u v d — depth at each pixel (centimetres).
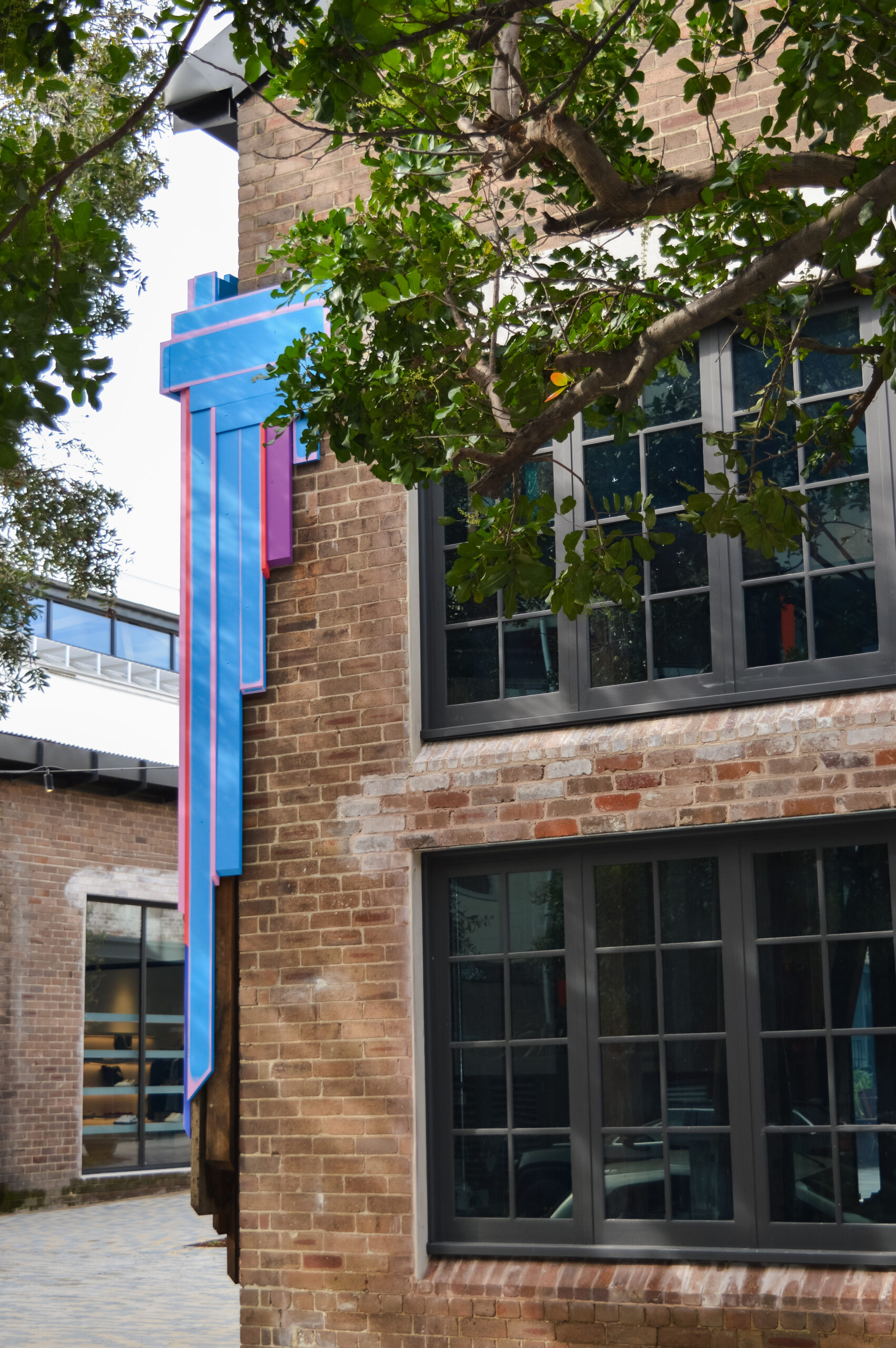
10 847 1819
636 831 680
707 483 704
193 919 788
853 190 438
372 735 756
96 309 1141
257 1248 743
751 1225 643
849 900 648
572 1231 680
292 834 769
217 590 807
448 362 513
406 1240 703
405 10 426
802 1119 643
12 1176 1758
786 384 693
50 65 411
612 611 721
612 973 693
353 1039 734
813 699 663
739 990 661
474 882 733
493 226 758
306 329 794
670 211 470
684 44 723
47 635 2019
